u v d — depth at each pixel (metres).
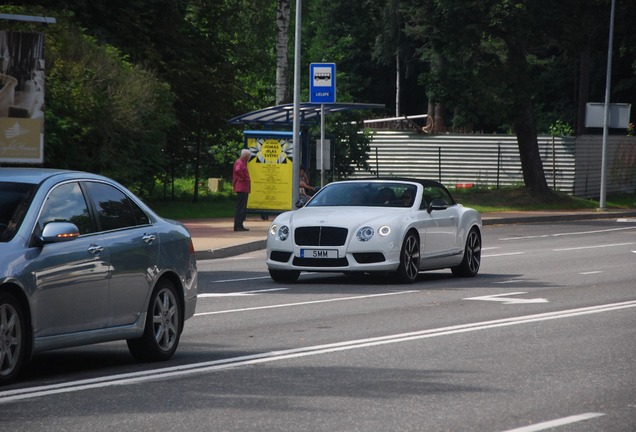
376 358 28.69
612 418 21.30
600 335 33.12
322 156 76.94
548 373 26.45
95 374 26.34
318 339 32.25
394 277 49.72
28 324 24.55
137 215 28.84
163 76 102.44
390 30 178.25
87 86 83.44
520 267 58.84
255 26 124.94
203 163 117.31
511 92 120.94
